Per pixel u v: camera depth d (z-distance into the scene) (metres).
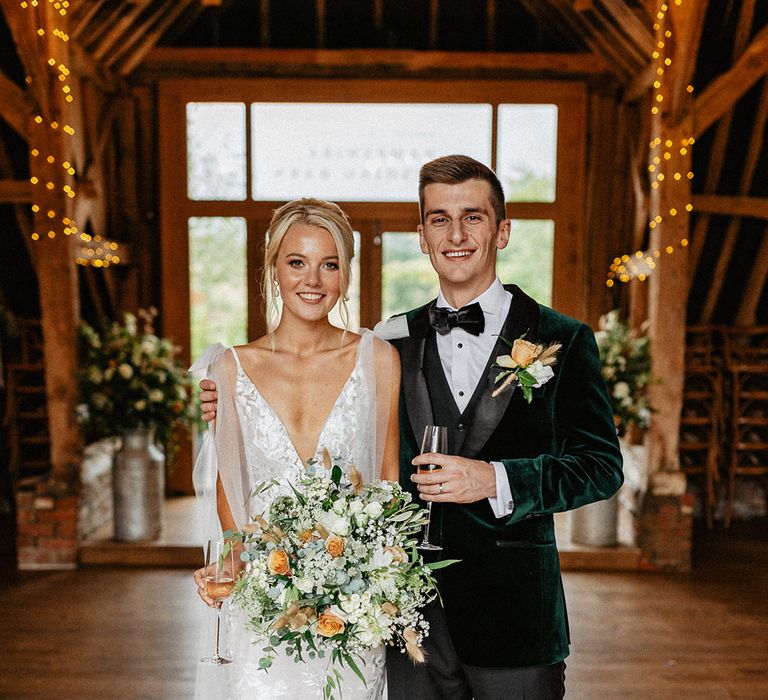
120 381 5.13
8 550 5.59
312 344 2.07
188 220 6.79
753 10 5.29
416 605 1.80
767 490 6.52
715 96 5.02
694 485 6.54
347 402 2.06
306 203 1.99
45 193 5.04
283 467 2.04
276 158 6.74
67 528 5.19
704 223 5.86
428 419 2.08
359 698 1.98
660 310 5.11
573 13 6.13
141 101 6.66
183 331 6.86
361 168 6.75
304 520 1.76
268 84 6.63
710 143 5.90
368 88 6.65
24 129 5.04
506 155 6.75
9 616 4.36
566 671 3.72
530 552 2.04
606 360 5.10
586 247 6.76
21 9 4.81
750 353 6.25
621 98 6.61
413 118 6.71
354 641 1.74
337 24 6.84
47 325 5.13
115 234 6.55
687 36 4.78
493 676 2.01
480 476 1.87
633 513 5.38
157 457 5.42
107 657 3.84
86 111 5.93
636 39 5.48
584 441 2.03
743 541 5.88
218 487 2.11
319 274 1.97
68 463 5.21
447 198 2.01
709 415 6.25
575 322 2.13
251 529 1.80
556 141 6.73
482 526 2.03
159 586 4.84
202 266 6.82
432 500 1.86
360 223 6.80
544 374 1.96
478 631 2.00
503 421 2.04
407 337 2.20
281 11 6.80
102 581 4.93
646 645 4.01
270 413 2.05
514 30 6.83
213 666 2.04
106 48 5.90
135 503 5.31
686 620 4.34
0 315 6.27
